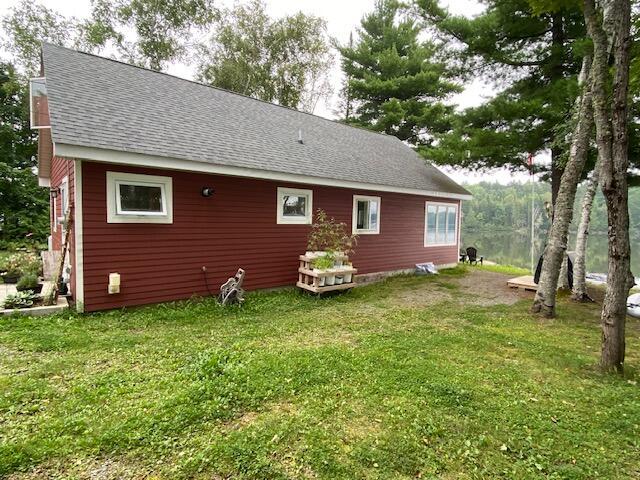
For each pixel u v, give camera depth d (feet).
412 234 38.60
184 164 19.94
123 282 19.52
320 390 10.93
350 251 30.22
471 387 11.50
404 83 65.51
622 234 12.96
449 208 43.68
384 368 12.78
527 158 32.19
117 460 7.65
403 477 7.47
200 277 22.67
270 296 24.66
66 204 23.13
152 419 8.95
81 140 16.66
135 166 19.60
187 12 76.13
